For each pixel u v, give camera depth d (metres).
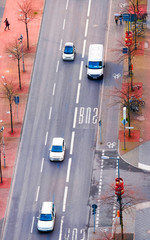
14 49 179.88
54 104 168.00
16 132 162.88
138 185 151.00
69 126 163.50
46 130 163.00
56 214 147.00
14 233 144.38
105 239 141.88
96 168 155.00
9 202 150.00
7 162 157.25
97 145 159.25
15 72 175.62
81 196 150.12
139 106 165.62
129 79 171.75
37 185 152.75
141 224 143.75
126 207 143.50
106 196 149.38
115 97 168.12
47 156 158.00
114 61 175.88
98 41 180.50
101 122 163.62
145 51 177.12
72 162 156.50
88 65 172.00
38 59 177.88
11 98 168.50
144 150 157.38
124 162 155.38
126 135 160.50
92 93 169.62
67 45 176.75
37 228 144.38
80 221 145.62
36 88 171.62
